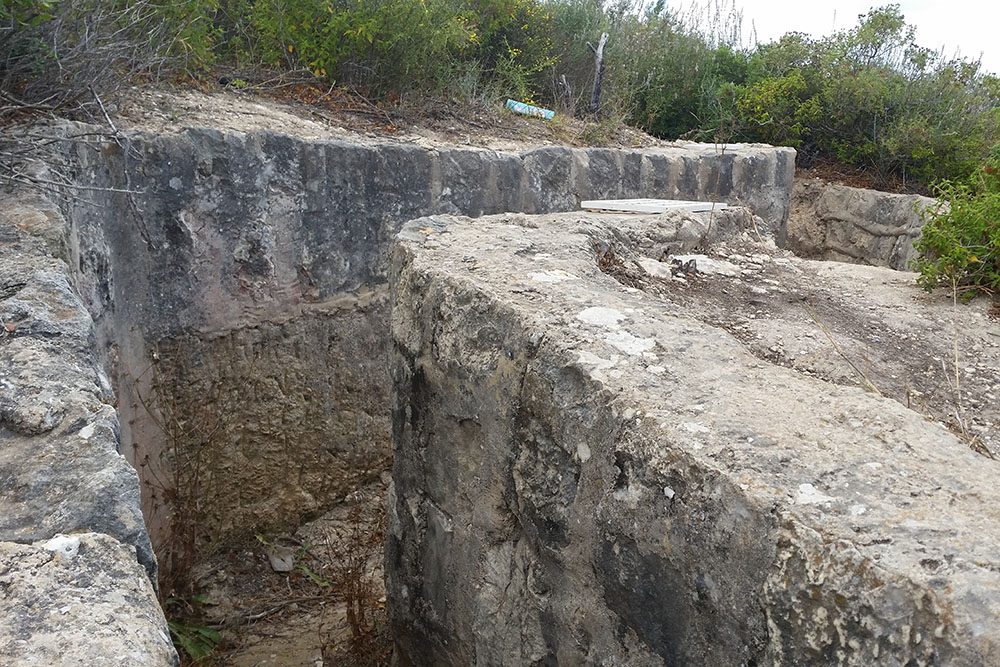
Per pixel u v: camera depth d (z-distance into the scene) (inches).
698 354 78.6
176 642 143.4
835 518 53.6
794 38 397.7
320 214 178.1
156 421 157.8
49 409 71.9
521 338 84.3
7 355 79.5
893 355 116.3
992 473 59.3
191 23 196.1
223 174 159.9
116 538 59.7
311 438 187.0
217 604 160.2
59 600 52.0
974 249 141.9
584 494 75.4
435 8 259.1
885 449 62.1
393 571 122.3
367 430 197.0
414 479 111.4
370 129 225.0
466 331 93.8
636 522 67.7
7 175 117.6
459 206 206.7
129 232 146.9
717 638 61.2
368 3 242.2
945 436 64.7
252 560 174.9
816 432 64.1
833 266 163.9
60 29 142.1
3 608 50.8
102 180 141.1
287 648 145.3
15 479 64.6
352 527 185.8
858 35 389.7
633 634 71.3
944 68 367.9
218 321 165.0
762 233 177.5
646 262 134.5
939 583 47.5
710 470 59.4
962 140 341.7
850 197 340.2
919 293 146.9
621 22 397.1
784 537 54.1
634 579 69.4
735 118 379.9
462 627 103.3
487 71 314.2
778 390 71.7
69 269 102.8
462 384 95.0
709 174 277.1
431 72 269.7
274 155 167.3
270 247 170.4
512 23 331.0
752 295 132.1
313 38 240.1
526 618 89.3
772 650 56.1
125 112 163.3
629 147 289.0
